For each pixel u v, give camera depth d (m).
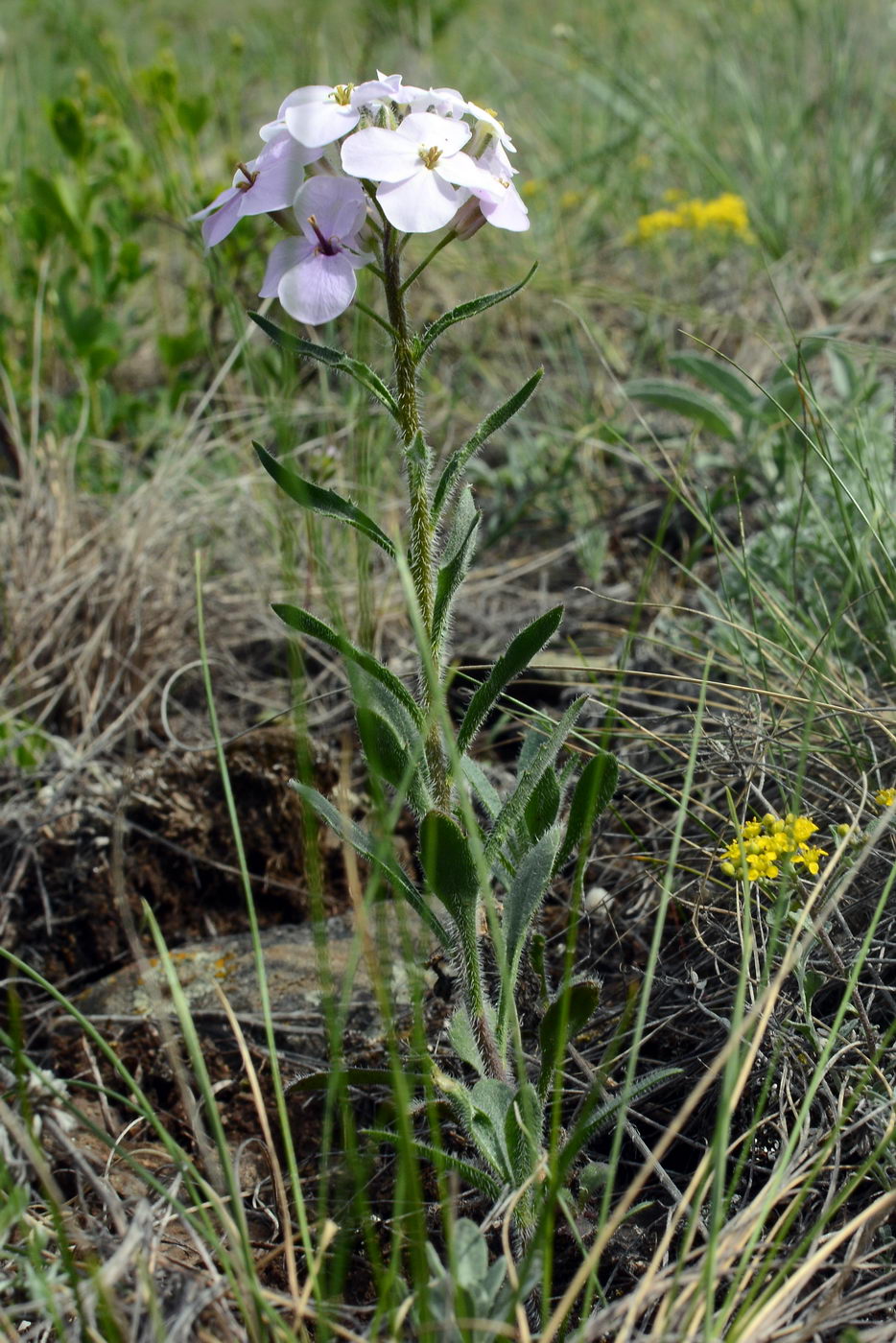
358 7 1.27
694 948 0.45
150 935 0.50
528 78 1.30
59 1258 0.40
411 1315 0.38
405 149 0.38
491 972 0.46
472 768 0.43
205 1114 0.45
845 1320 0.37
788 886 0.41
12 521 0.63
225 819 0.51
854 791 0.47
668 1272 0.39
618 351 0.85
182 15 1.60
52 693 0.57
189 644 0.61
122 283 0.77
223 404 0.80
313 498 0.39
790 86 1.13
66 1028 0.48
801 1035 0.42
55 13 1.24
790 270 0.91
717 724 0.50
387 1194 0.43
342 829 0.40
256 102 1.17
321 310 0.38
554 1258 0.41
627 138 1.05
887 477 0.58
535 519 0.73
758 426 0.67
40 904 0.51
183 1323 0.37
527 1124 0.39
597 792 0.40
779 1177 0.38
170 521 0.64
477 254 0.98
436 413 0.80
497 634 0.63
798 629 0.52
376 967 0.40
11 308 0.88
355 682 0.38
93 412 0.76
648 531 0.68
